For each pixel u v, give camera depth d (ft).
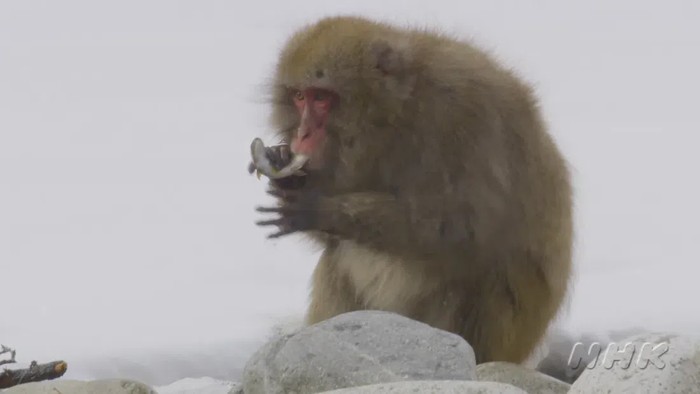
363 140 88.74
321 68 88.79
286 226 87.97
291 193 87.66
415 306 92.38
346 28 90.68
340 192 90.12
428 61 88.69
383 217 87.66
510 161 89.56
